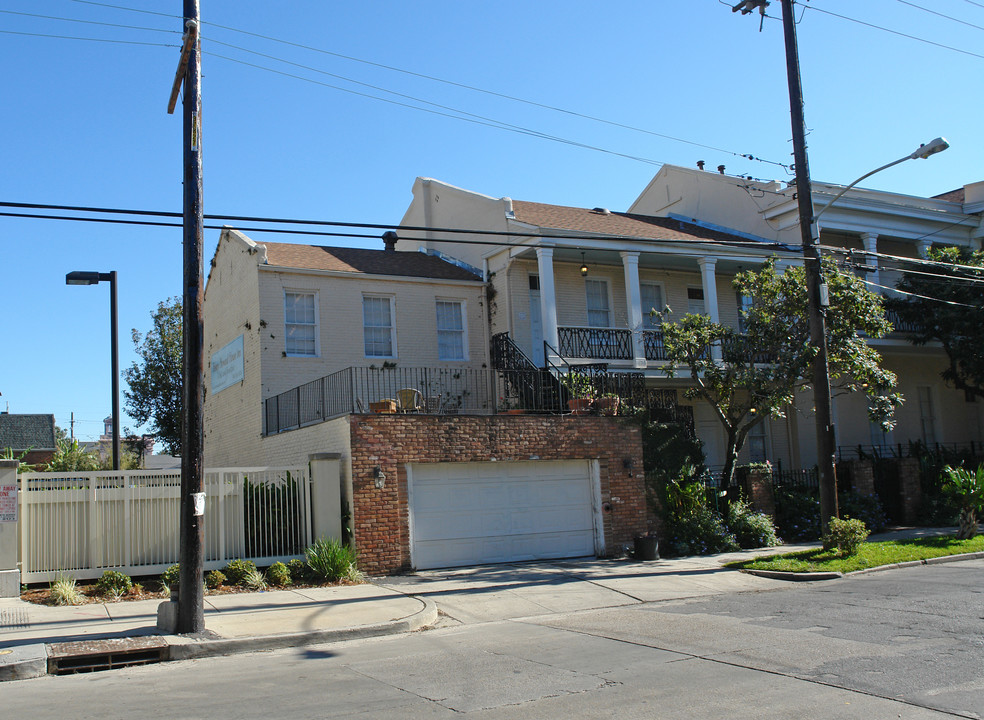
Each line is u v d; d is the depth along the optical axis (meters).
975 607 11.21
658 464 19.50
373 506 15.43
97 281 16.94
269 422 20.75
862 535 16.70
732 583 14.82
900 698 6.92
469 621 11.79
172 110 11.55
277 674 8.38
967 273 25.28
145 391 36.47
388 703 7.06
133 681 8.21
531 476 17.47
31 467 22.98
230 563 14.07
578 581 14.80
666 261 25.20
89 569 13.38
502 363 23.06
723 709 6.68
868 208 27.38
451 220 26.83
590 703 6.97
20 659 8.69
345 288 22.44
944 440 30.08
